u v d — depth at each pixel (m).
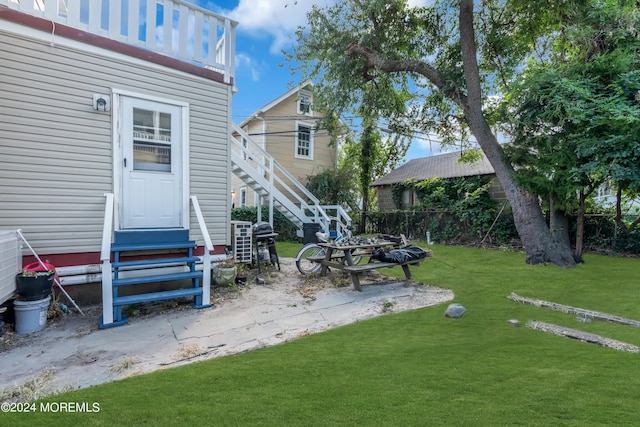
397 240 6.67
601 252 7.99
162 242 4.86
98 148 4.51
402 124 10.14
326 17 8.00
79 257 4.38
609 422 1.71
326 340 3.22
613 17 6.27
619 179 5.65
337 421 1.79
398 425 1.73
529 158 6.83
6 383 2.51
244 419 1.84
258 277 5.78
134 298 3.96
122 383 2.41
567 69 6.41
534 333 3.33
